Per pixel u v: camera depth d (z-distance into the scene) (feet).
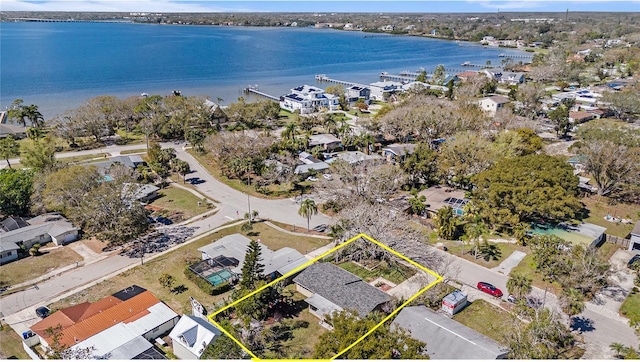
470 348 123.34
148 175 288.10
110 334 139.23
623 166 239.71
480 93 533.55
